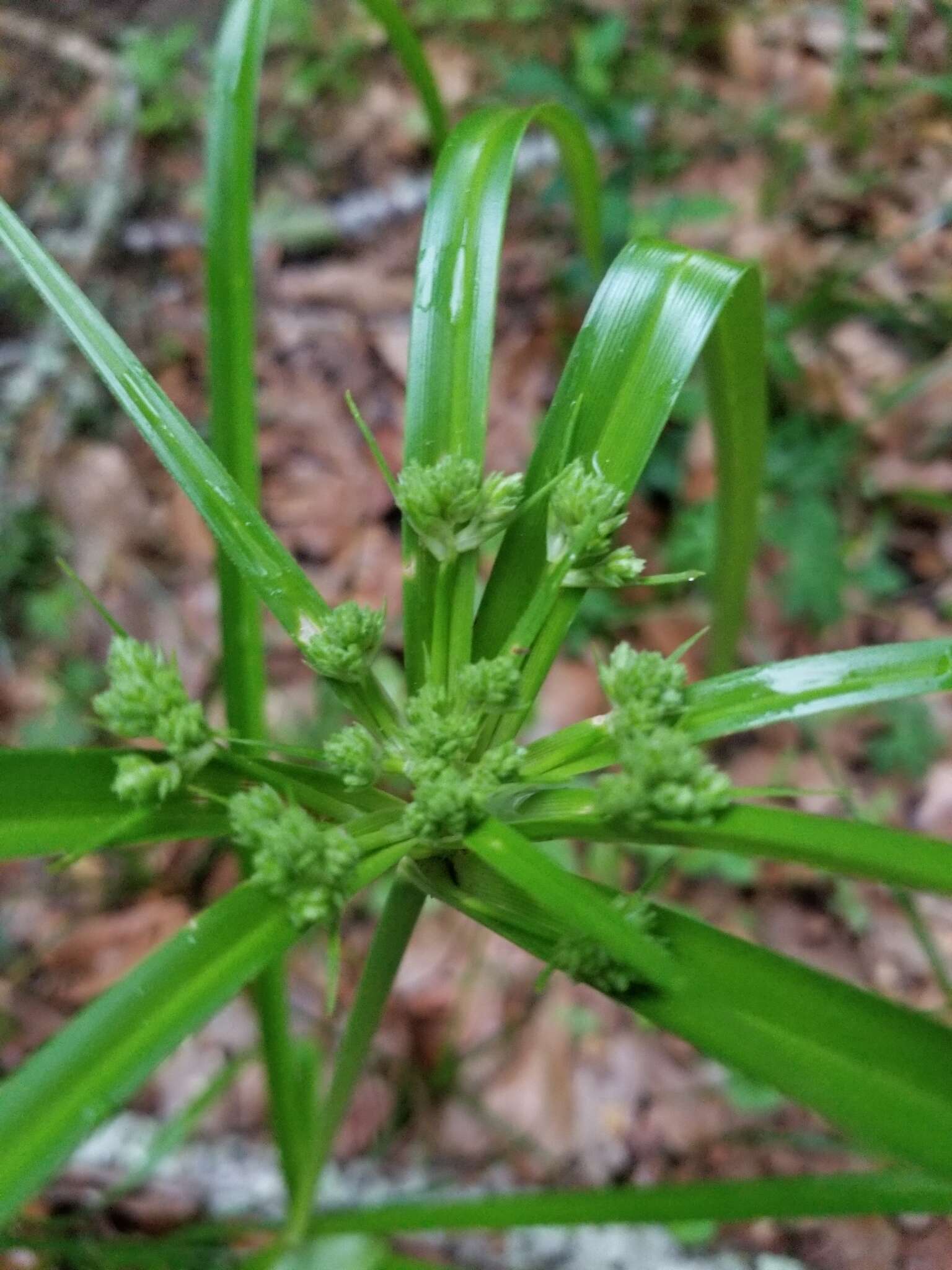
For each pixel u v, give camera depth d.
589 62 0.28
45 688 0.23
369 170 0.31
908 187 0.29
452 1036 0.20
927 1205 0.09
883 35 0.28
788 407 0.26
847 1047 0.07
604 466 0.09
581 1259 0.17
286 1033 0.14
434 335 0.10
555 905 0.06
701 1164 0.19
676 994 0.07
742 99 0.31
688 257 0.10
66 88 0.31
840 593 0.23
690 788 0.07
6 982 0.21
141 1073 0.06
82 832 0.07
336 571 0.26
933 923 0.21
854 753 0.23
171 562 0.26
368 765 0.08
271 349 0.28
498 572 0.10
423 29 0.32
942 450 0.26
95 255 0.29
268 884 0.07
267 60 0.32
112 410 0.27
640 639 0.24
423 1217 0.12
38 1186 0.06
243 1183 0.18
